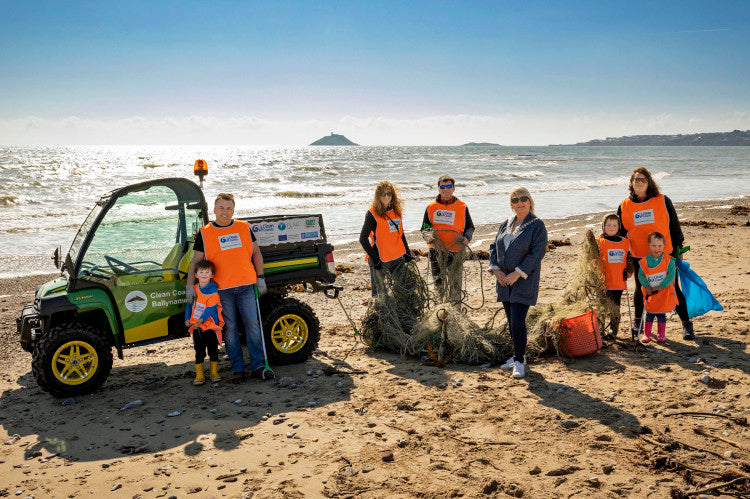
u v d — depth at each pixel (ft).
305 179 153.58
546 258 42.16
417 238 54.54
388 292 21.53
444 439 13.46
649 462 11.96
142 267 17.92
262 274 18.54
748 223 56.54
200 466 12.59
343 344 22.59
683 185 125.59
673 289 19.89
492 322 21.47
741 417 13.83
